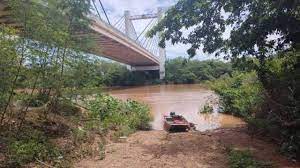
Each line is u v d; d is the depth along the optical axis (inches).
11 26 341.1
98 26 1069.1
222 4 482.0
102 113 568.1
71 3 428.1
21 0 354.3
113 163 346.3
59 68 394.9
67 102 442.9
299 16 462.3
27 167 312.3
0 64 315.3
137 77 2672.2
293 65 478.9
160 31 514.3
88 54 441.1
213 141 439.2
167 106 1093.8
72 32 434.3
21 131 368.8
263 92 516.1
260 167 325.4
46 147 354.3
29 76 352.2
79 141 409.4
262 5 472.7
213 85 965.8
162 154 379.2
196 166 335.0
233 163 334.6
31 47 352.5
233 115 832.9
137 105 722.8
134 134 515.8
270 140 436.5
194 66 2689.5
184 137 474.3
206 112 905.5
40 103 430.3
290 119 407.8
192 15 494.3
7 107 356.5
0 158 314.0
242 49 517.7
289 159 359.6
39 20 359.9
